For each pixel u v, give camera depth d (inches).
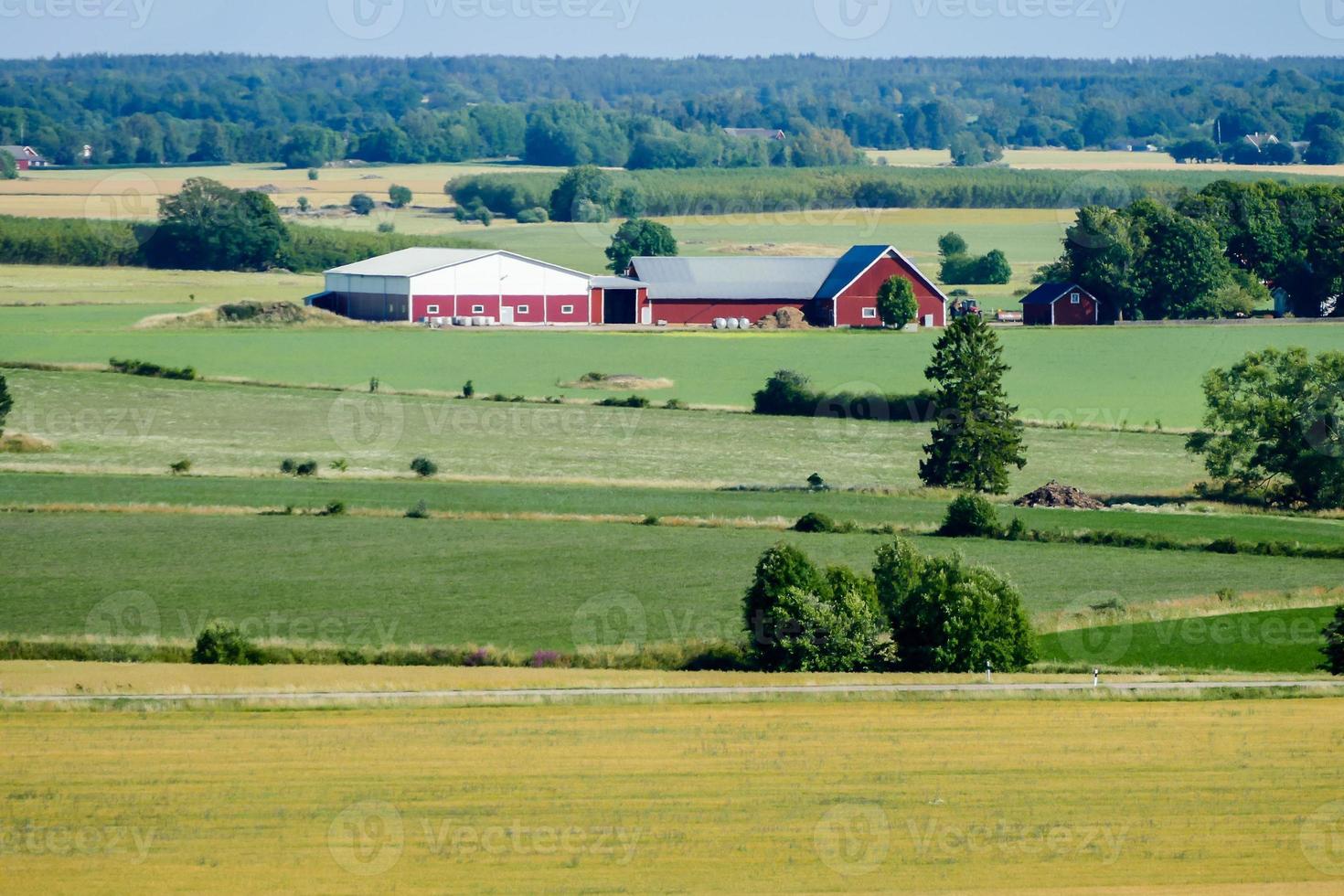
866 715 4552.2
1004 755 4234.7
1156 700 4756.4
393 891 3385.8
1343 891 3444.9
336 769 4057.6
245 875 3459.6
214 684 4741.6
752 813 3826.3
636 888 3420.3
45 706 4507.9
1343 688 4852.4
